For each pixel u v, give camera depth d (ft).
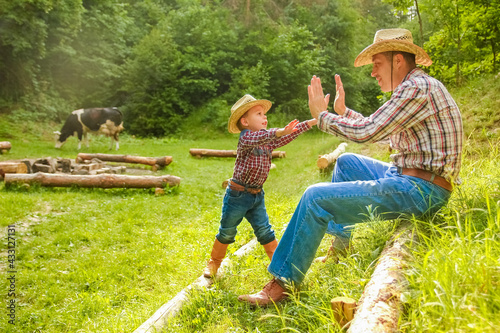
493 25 28.94
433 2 30.66
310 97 9.48
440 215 8.77
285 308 8.48
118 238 18.33
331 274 9.49
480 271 6.17
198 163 41.42
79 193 26.37
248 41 79.97
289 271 8.84
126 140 60.54
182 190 28.58
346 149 31.27
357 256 9.42
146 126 71.77
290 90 78.95
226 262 12.50
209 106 72.90
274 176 33.22
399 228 9.04
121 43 80.28
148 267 14.97
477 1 28.94
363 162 10.57
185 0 86.17
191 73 75.00
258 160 10.66
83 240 18.22
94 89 76.89
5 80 65.51
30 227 19.66
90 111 47.24
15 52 63.16
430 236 8.29
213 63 76.79
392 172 9.45
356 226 10.15
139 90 73.67
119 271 14.65
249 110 11.01
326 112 9.27
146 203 24.71
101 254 16.42
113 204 24.17
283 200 22.06
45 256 16.28
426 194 8.70
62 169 31.83
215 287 10.64
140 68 73.61
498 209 7.85
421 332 5.58
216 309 9.48
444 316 5.62
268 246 11.62
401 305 6.41
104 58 76.79
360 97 84.58
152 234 18.99
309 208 8.68
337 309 6.81
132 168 37.14
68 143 53.88
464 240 7.09
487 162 13.48
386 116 8.45
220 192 28.86
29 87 67.72
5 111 63.82
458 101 25.14
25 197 24.13
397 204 8.77
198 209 23.91
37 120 65.21
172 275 13.89
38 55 67.51
